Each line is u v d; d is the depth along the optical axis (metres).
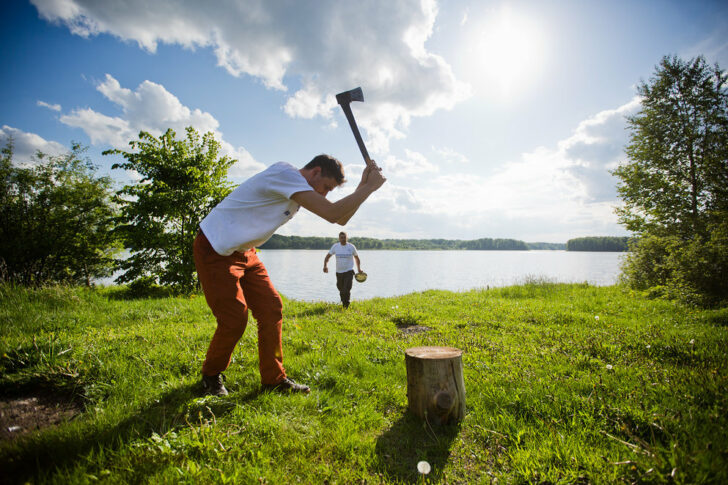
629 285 11.53
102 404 2.49
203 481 1.75
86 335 4.06
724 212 8.81
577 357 3.94
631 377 3.23
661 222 12.00
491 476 1.97
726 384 2.74
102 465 1.81
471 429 2.45
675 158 11.88
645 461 1.89
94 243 13.26
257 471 1.85
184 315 5.97
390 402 2.87
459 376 2.53
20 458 1.81
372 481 1.89
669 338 4.56
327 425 2.42
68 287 6.70
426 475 1.96
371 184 2.65
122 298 9.13
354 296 16.30
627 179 12.97
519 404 2.77
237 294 2.63
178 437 2.07
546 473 1.92
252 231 2.52
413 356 2.54
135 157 10.72
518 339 5.02
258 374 3.12
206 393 2.73
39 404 2.53
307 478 1.88
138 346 3.73
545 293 11.09
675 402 2.56
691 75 11.68
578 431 2.30
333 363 3.61
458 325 6.19
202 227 2.62
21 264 11.78
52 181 12.95
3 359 2.92
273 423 2.28
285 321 5.79
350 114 2.87
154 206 10.38
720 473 1.70
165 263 10.70
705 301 7.67
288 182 2.48
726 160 10.03
